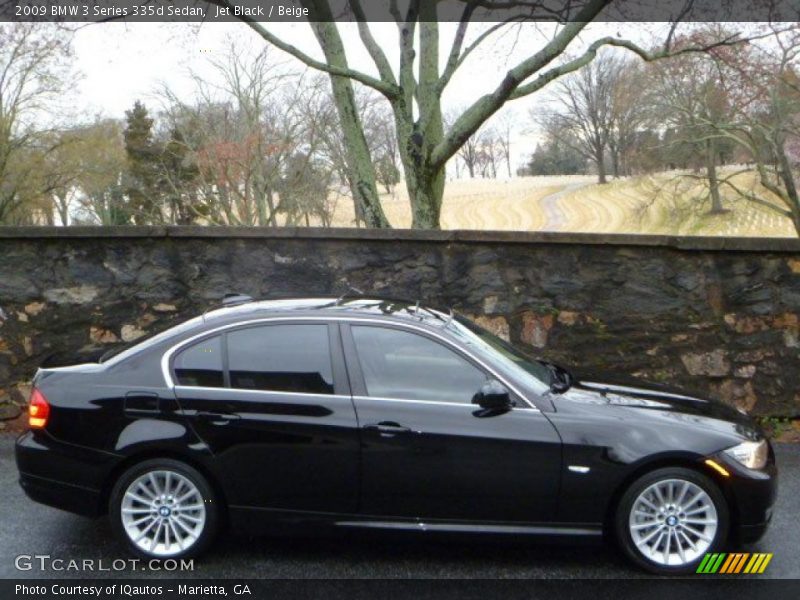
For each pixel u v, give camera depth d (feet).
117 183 147.33
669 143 114.42
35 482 14.98
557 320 25.75
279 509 14.79
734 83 64.95
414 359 15.11
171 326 16.10
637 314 25.63
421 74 36.32
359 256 25.93
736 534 14.89
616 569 14.96
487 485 14.52
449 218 212.84
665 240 25.29
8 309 25.12
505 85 31.81
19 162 130.72
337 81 36.83
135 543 14.88
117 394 14.90
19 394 25.04
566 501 14.49
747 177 150.61
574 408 14.87
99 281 25.50
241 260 25.85
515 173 305.12
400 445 14.52
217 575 14.60
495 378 14.94
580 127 187.62
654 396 16.25
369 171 37.50
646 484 14.52
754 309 25.30
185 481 14.85
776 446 23.58
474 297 25.84
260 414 14.69
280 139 129.29
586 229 178.91
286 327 15.30
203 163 129.59
